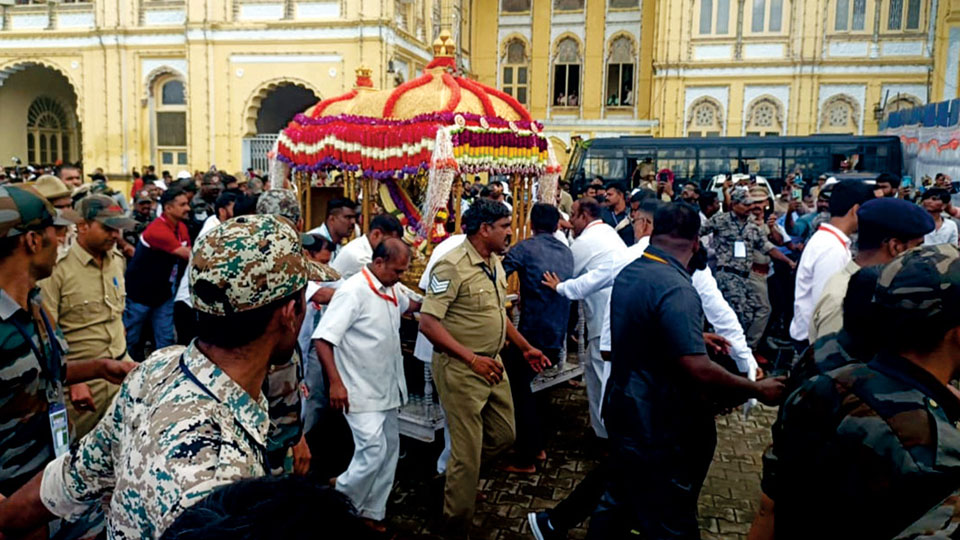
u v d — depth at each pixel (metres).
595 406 5.17
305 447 3.37
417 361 5.19
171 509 1.37
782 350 7.94
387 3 18.50
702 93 23.73
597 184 8.67
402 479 4.84
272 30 19.25
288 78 19.31
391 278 3.93
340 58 18.92
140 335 6.48
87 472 1.76
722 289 7.14
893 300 1.72
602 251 5.18
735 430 5.80
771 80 23.12
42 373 2.55
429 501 4.52
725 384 2.89
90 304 3.87
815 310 3.49
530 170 6.02
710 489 4.72
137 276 6.19
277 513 1.02
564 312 4.99
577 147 20.61
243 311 1.62
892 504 1.60
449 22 23.59
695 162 19.50
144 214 8.54
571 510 3.59
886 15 22.30
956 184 11.02
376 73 18.56
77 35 21.22
